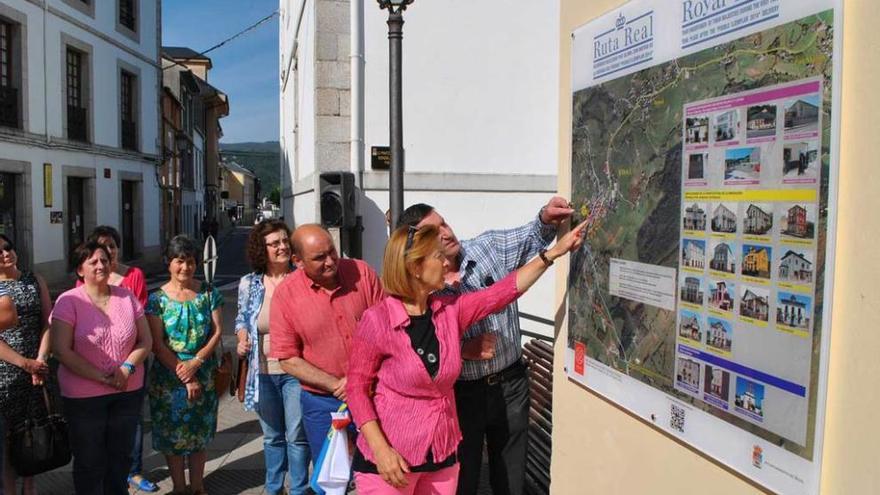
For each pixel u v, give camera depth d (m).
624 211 2.21
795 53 1.50
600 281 2.37
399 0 5.26
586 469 2.53
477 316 2.60
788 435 1.53
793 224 1.51
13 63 15.72
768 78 1.57
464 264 3.08
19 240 16.11
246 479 4.66
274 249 4.20
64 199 17.83
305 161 10.73
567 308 2.66
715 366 1.77
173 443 4.18
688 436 1.88
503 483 3.12
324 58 8.10
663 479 2.03
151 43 23.75
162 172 27.44
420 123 8.36
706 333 1.80
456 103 8.45
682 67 1.89
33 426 3.79
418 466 2.46
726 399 1.72
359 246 8.10
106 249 3.88
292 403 3.86
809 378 1.47
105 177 20.19
